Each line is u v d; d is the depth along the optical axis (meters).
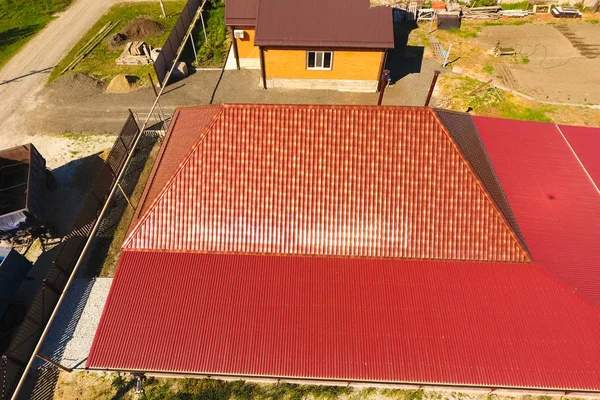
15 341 14.50
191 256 14.33
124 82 27.78
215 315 12.80
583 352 11.88
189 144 16.09
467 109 25.91
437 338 12.23
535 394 14.17
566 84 27.64
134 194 21.53
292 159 14.60
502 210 14.95
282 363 11.84
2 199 19.48
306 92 27.52
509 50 30.67
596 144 18.70
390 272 13.82
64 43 32.97
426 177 14.41
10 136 24.73
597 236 14.80
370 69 26.23
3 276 15.59
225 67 29.77
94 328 16.19
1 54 32.06
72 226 18.55
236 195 14.64
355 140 14.48
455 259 14.12
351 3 25.16
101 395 14.48
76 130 25.00
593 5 34.53
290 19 24.97
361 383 14.26
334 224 14.38
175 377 14.84
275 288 13.41
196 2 35.88
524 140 18.64
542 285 13.37
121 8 37.44
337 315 12.75
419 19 34.16
